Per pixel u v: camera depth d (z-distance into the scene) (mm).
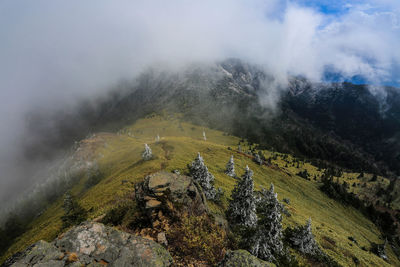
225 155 118312
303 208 80000
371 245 66688
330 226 67625
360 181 179875
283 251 23344
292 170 172750
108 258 9539
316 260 32438
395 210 132875
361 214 111875
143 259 9766
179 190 20516
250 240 20062
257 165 115688
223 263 10367
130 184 56844
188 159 91562
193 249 15320
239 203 29922
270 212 23984
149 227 17422
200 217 19375
